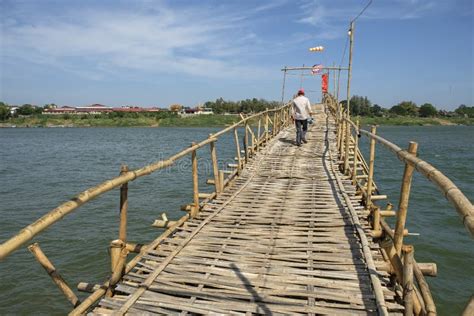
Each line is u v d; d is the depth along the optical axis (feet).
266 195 23.95
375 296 11.87
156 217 40.70
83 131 227.81
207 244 16.35
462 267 29.25
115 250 13.21
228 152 93.97
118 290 12.78
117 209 43.39
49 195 51.70
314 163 33.58
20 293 25.86
